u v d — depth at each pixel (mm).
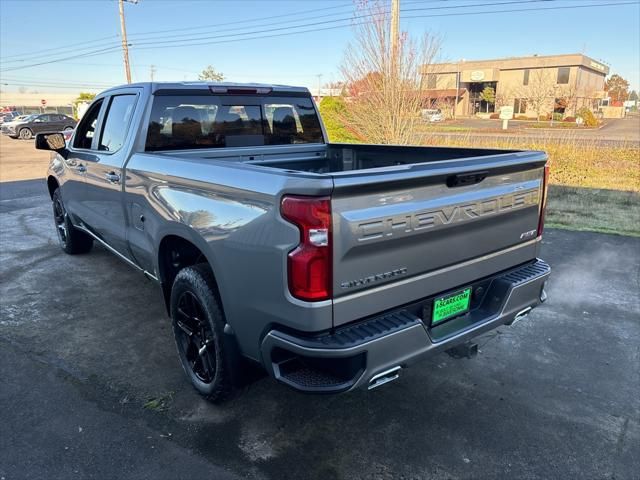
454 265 2549
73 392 3096
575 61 57281
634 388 3176
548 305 4465
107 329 3979
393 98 13008
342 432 2742
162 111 3621
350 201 2047
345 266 2084
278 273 2135
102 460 2506
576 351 3654
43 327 4012
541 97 51375
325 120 14273
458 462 2512
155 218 3152
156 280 3461
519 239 2928
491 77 62062
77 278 5125
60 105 73375
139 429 2748
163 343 3750
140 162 3348
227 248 2402
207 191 2578
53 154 5742
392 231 2184
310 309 2051
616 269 5426
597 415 2898
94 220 4465
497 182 2664
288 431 2746
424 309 2484
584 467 2480
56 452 2559
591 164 12234
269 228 2148
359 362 2143
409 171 2184
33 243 6469
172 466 2469
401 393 3127
